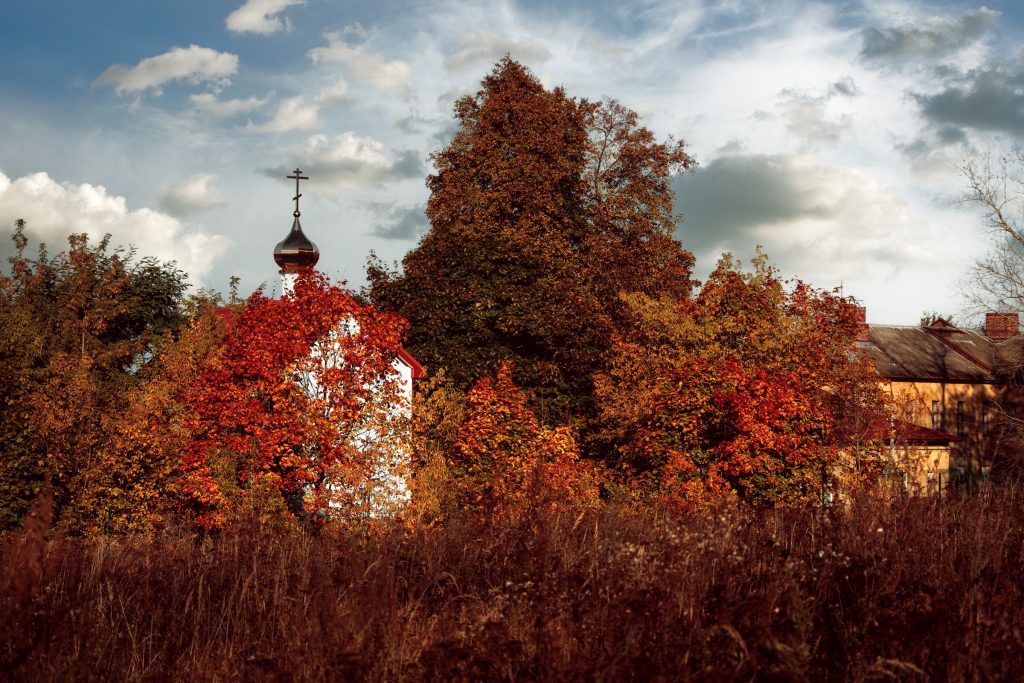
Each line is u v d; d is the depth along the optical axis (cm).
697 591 559
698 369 2355
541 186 3659
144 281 4397
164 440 2398
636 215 4047
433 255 3572
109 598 661
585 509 915
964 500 926
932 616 502
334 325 2311
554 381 3306
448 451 2622
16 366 2770
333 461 2034
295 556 743
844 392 2689
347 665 491
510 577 692
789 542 673
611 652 489
